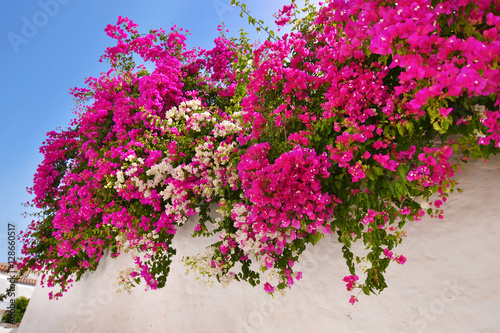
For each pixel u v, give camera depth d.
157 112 4.73
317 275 2.84
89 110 5.75
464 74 1.53
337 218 2.41
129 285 4.21
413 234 2.41
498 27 1.56
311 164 2.21
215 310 3.52
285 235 2.57
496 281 2.03
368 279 2.27
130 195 3.89
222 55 5.46
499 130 1.68
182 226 4.12
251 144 2.92
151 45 5.80
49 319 5.93
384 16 1.73
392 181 2.10
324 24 2.55
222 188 3.13
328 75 2.30
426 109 1.87
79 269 5.41
